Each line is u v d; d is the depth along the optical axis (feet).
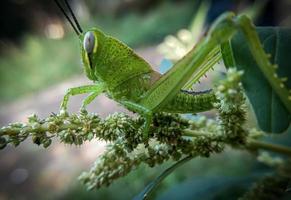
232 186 0.19
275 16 0.62
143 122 0.16
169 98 0.17
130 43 1.61
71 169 0.85
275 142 0.22
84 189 0.66
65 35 1.89
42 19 1.99
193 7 1.64
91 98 0.20
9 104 1.46
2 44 1.82
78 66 1.59
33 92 1.52
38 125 0.15
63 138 0.15
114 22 1.82
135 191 0.54
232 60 0.15
